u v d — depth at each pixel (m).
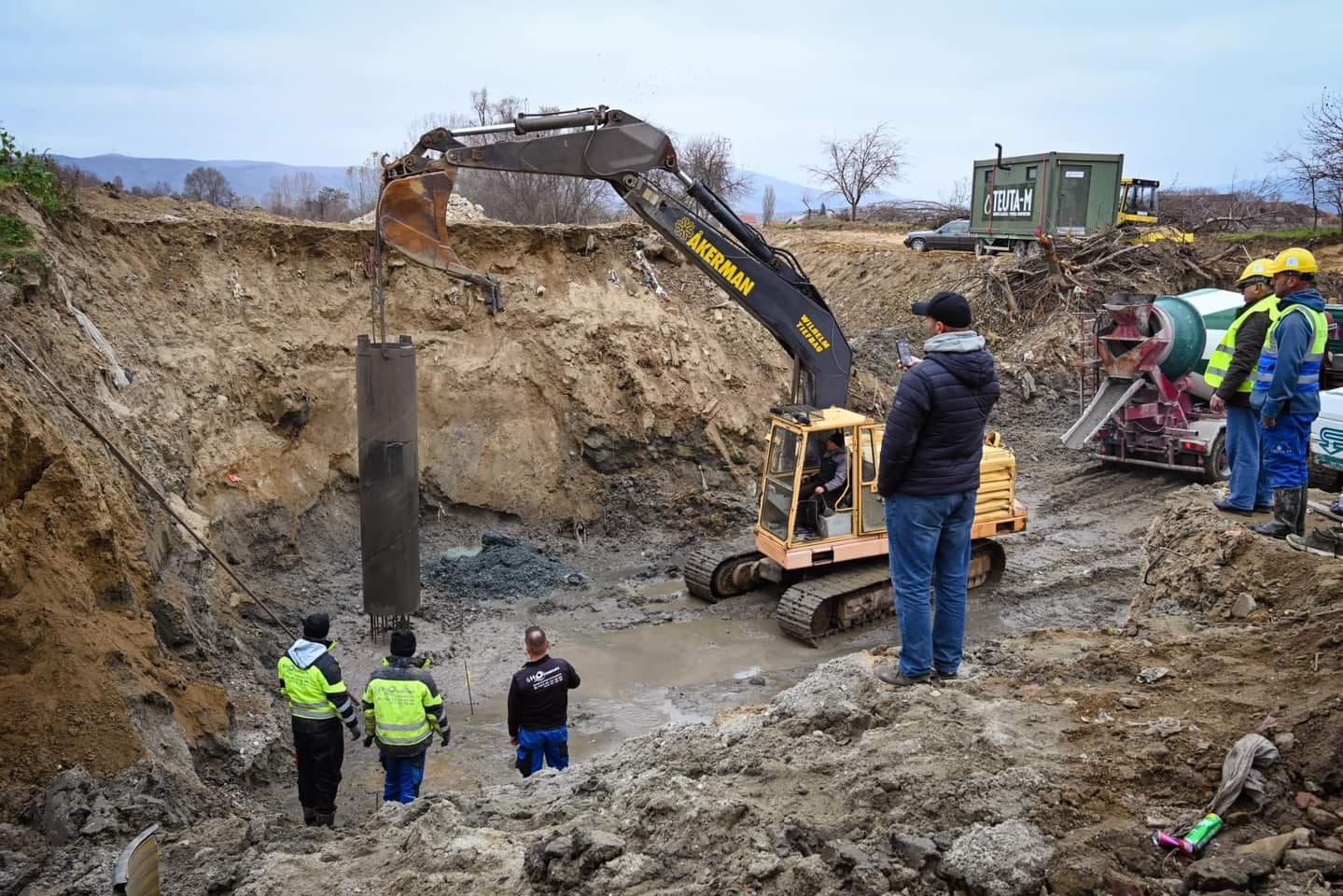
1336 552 6.82
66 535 8.27
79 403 10.59
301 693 7.59
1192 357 15.53
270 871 5.26
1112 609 12.47
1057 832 3.93
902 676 5.71
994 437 13.50
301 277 15.48
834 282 31.70
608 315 17.08
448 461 15.65
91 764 6.88
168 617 9.46
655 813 4.60
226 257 14.91
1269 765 4.11
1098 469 17.80
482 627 12.59
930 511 5.39
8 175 12.84
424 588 13.61
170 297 14.08
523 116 11.51
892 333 25.41
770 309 12.27
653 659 11.65
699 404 17.00
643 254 18.67
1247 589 6.75
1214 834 3.85
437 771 9.30
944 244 30.81
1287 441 7.05
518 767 8.21
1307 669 5.02
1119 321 16.14
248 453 13.82
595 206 31.64
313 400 14.84
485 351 16.27
